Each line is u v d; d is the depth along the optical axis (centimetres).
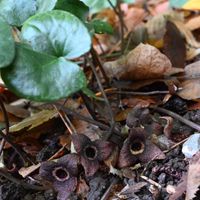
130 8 55
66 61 23
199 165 24
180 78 33
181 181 25
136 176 27
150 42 41
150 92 33
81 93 29
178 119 30
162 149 28
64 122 30
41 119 30
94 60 35
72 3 29
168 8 50
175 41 38
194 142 27
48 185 27
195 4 40
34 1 27
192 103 32
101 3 38
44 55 23
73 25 24
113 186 27
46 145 30
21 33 25
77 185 27
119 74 35
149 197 25
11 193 27
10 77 22
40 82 22
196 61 36
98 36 48
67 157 26
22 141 30
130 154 27
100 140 27
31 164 29
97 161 27
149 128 29
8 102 37
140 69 34
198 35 43
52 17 24
